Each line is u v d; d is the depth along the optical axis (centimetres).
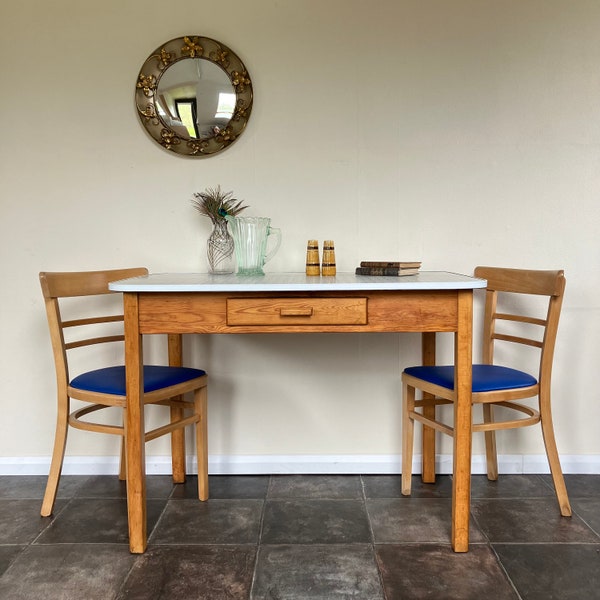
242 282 164
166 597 140
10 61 214
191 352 222
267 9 212
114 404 170
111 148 217
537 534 170
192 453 223
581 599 138
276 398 223
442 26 212
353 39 212
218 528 176
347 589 142
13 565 156
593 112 212
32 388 224
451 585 144
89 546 166
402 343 220
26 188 218
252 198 217
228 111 213
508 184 215
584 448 222
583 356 220
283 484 212
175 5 212
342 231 217
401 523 179
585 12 210
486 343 211
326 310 158
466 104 213
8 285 221
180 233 219
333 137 215
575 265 217
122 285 155
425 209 216
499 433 223
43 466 225
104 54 214
